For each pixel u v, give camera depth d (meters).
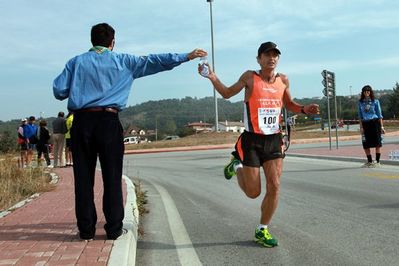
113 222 5.07
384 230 5.90
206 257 5.05
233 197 8.89
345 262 4.72
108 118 5.00
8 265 4.27
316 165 14.57
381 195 8.46
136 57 5.13
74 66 5.02
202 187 10.44
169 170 14.84
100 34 5.17
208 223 6.66
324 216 6.82
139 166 16.78
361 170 12.58
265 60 5.18
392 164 13.60
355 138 32.56
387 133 37.19
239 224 6.53
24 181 9.80
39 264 4.29
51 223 6.13
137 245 5.59
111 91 5.00
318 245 5.34
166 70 5.21
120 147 5.08
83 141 4.96
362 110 13.16
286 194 8.90
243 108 5.35
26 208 7.37
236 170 5.36
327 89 20.72
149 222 6.85
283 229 6.12
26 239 5.23
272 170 5.26
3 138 21.16
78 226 5.10
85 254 4.59
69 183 10.62
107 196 5.08
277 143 5.27
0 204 7.86
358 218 6.62
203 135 36.47
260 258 4.95
